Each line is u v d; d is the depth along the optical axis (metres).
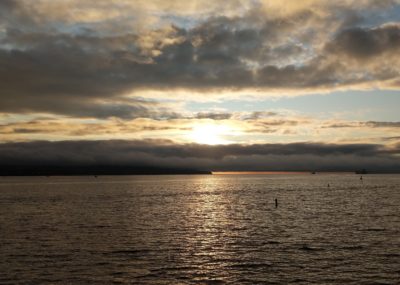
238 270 37.31
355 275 35.06
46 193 170.25
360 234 55.00
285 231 59.22
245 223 69.50
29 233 58.97
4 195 157.00
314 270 36.81
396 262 39.12
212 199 132.75
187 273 36.44
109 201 124.75
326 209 92.25
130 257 42.53
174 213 87.94
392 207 95.00
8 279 34.44
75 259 41.53
